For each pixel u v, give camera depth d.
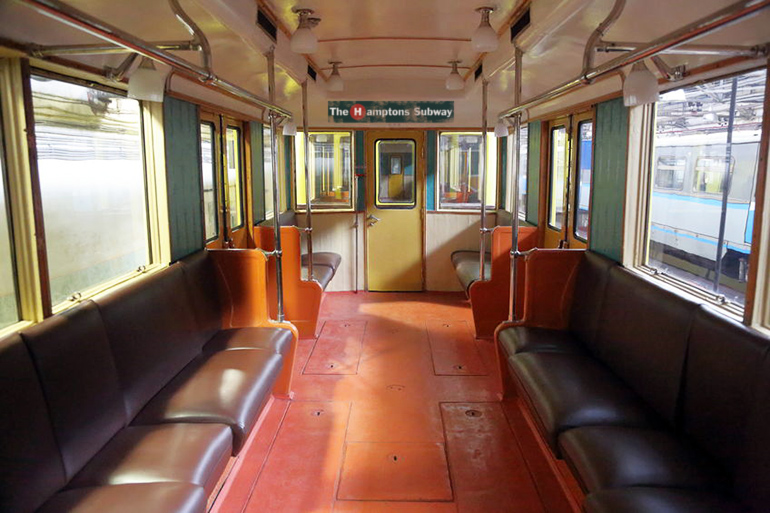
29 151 2.46
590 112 4.79
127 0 2.59
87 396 2.54
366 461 3.49
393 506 3.04
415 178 7.80
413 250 7.96
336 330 6.18
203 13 2.98
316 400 4.39
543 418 2.99
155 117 3.79
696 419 2.64
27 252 2.50
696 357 2.71
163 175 3.85
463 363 5.17
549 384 3.25
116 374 2.80
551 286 4.38
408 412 4.17
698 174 4.36
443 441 3.73
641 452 2.52
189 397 3.08
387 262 7.98
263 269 4.36
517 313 5.75
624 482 2.31
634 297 3.42
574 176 5.21
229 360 3.62
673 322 2.95
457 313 6.86
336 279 8.03
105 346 2.77
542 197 6.10
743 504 2.21
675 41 1.95
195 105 4.46
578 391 3.14
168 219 3.92
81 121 3.07
